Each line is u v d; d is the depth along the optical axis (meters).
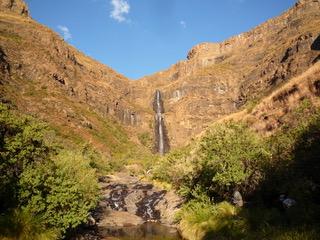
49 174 14.78
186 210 20.50
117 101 159.00
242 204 16.56
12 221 11.90
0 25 122.31
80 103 119.06
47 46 135.62
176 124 172.12
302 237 10.04
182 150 37.44
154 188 34.66
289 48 120.94
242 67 189.50
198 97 181.88
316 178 14.38
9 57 98.38
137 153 102.06
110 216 24.45
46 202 13.95
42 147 15.62
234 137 18.28
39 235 12.43
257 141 18.45
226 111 170.50
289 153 17.06
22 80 94.94
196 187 20.14
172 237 18.50
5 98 70.25
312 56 94.00
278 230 11.35
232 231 13.99
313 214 11.73
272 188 16.05
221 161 17.75
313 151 14.98
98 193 20.89
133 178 50.38
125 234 19.64
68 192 14.67
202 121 170.00
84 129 95.50
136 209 27.81
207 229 15.82
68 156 20.02
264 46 190.62
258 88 121.19
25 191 13.34
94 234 18.61
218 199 18.80
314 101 26.27
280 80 98.69
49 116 83.81
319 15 173.38
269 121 32.38
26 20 143.38
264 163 16.94
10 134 14.67
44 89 99.94
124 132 139.38
